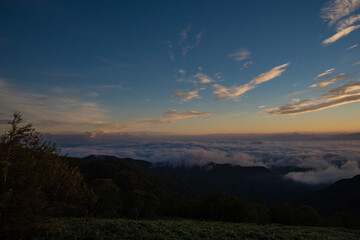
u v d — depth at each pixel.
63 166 12.27
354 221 51.44
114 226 15.41
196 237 14.79
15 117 10.29
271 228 22.98
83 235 12.77
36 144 10.98
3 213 9.06
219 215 56.47
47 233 11.61
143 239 13.38
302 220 47.81
